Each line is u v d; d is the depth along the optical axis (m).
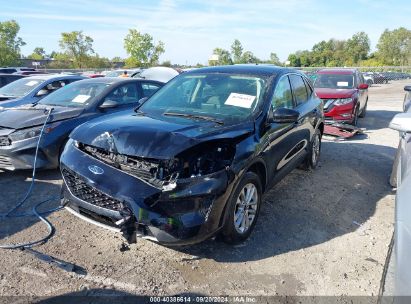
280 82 4.64
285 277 3.22
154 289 3.01
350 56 82.81
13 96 8.77
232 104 4.15
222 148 3.37
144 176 3.13
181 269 3.29
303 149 5.46
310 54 84.44
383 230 4.11
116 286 3.03
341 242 3.83
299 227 4.13
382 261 3.50
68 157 3.53
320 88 10.41
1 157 5.27
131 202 3.02
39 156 5.27
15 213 4.28
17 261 3.32
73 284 3.04
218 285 3.09
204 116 3.96
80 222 4.10
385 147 8.08
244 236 3.71
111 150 3.26
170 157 3.04
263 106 4.09
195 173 3.13
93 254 3.48
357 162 6.83
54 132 5.37
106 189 3.11
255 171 3.91
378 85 33.41
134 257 3.46
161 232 3.02
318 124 6.04
